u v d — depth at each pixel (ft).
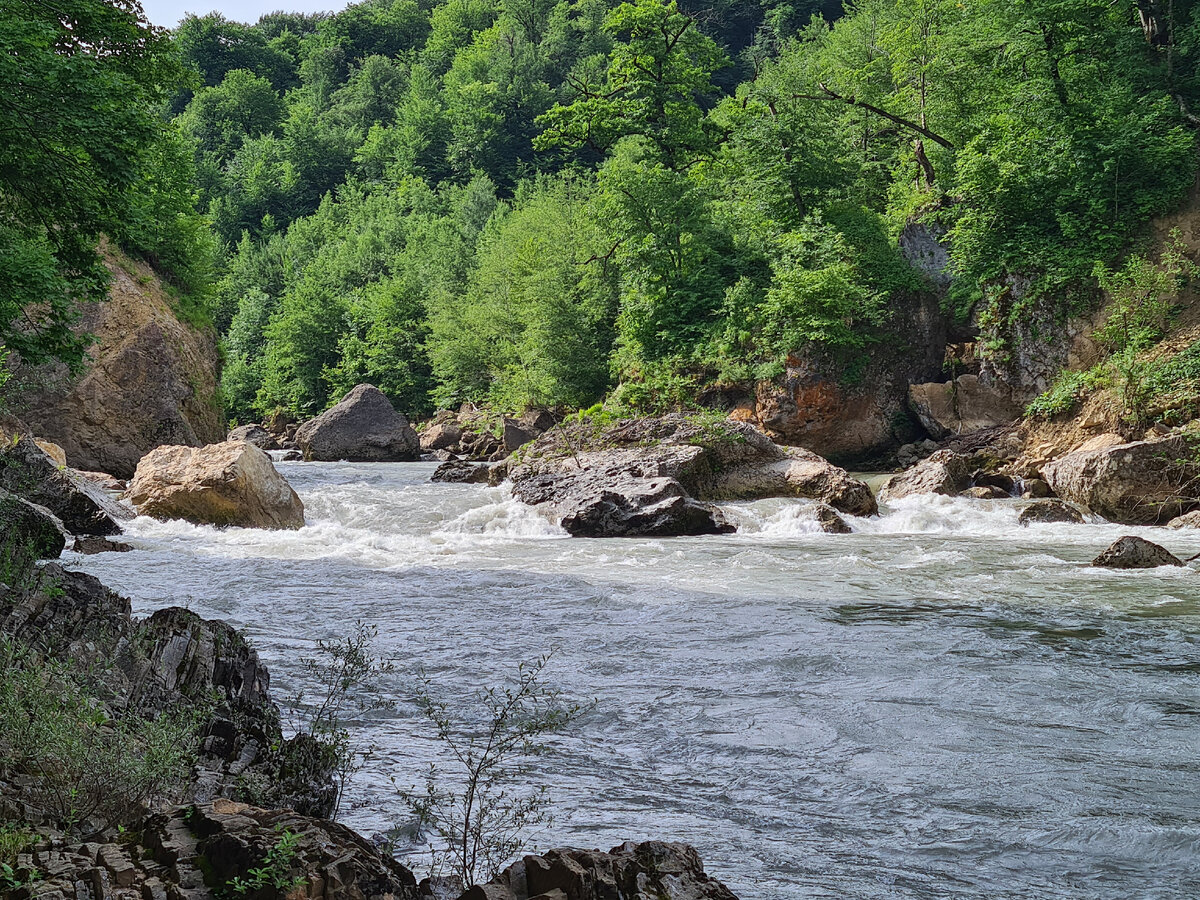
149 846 12.31
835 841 19.24
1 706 16.81
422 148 414.41
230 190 423.23
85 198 45.75
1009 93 138.82
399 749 24.68
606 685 31.01
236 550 60.34
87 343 47.32
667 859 12.34
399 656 34.63
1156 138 114.62
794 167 142.92
